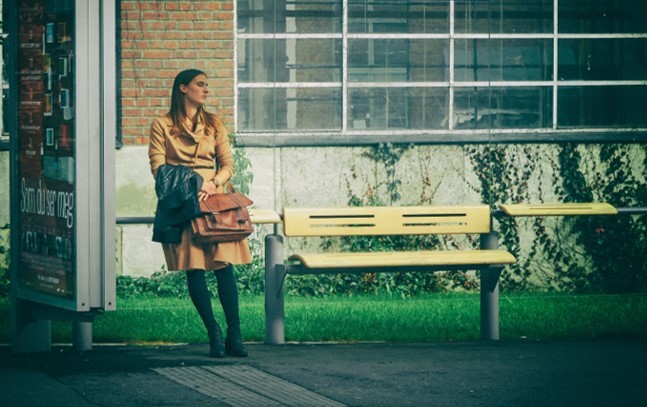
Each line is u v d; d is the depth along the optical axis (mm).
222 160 10172
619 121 16734
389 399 8375
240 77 15984
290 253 15125
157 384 8789
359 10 16250
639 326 11711
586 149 15672
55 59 9391
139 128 15266
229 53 15484
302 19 16125
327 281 14508
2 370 9297
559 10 16641
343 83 16156
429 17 16391
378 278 14680
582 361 9828
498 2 16500
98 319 11852
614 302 13453
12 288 10125
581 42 16688
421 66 16359
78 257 9141
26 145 9906
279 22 16094
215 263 9883
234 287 10062
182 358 9883
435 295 14469
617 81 16719
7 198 14812
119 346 10602
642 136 15750
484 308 10984
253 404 8164
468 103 16406
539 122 16547
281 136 15242
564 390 8719
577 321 11992
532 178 15617
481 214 11328
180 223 9711
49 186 9570
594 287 15500
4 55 15070
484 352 10242
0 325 11922
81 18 9023
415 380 9023
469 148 15516
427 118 16359
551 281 15531
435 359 9891
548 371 9398
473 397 8461
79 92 9055
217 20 15438
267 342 10711
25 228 9977
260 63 16016
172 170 9711
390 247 15172
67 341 11031
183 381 8914
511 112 16500
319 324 11625
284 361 9766
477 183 15531
